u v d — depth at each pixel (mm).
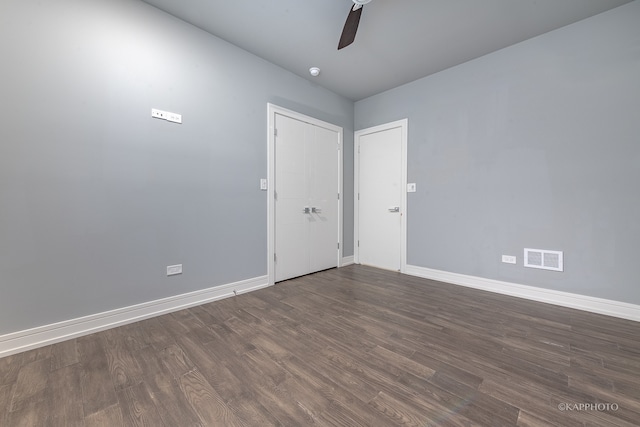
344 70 3170
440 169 3186
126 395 1273
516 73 2619
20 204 1657
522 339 1800
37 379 1390
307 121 3428
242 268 2793
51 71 1740
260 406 1205
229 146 2670
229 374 1434
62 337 1790
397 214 3652
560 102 2391
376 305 2428
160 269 2238
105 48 1943
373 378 1398
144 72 2125
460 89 3004
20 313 1661
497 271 2773
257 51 2797
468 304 2439
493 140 2773
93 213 1913
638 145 2066
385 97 3754
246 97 2793
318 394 1280
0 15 1588
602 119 2203
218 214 2602
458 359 1569
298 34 2508
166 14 2232
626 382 1356
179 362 1543
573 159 2338
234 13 2232
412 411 1170
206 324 2049
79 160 1852
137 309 2115
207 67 2490
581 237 2309
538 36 2490
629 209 2105
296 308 2367
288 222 3254
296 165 3334
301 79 3346
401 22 2297
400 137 3584
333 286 3008
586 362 1533
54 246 1771
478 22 2301
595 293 2250
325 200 3734
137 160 2104
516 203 2641
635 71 2070
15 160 1638
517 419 1121
